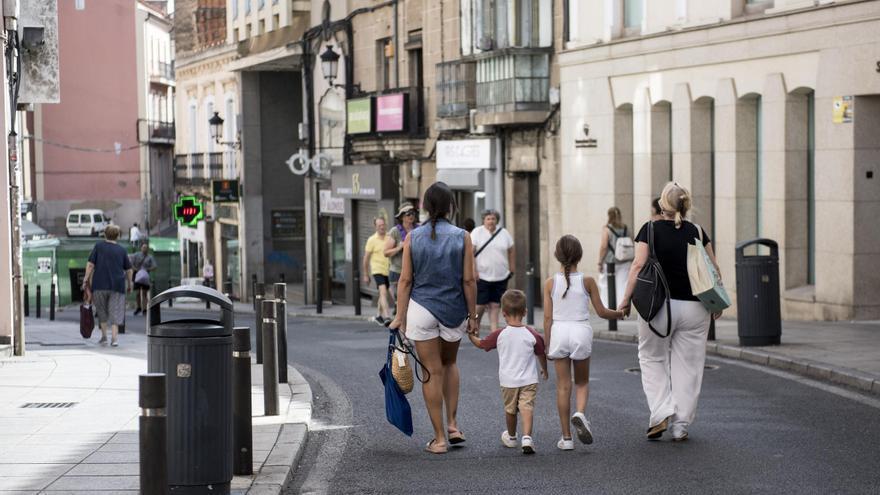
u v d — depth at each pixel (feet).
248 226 187.01
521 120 108.58
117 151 299.17
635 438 39.96
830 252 74.84
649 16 94.38
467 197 124.77
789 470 34.60
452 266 38.42
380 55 142.00
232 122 192.44
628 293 39.42
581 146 102.12
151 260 144.97
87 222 280.92
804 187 79.71
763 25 80.23
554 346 38.65
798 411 44.19
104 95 299.17
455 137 123.34
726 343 62.69
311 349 73.87
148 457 26.00
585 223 103.50
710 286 38.34
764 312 60.75
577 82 103.86
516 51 108.06
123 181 301.22
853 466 34.94
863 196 72.90
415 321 38.42
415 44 132.46
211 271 185.88
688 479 33.81
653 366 39.58
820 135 75.20
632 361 60.23
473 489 33.53
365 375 59.26
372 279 91.50
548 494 32.63
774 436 39.58
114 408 46.19
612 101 99.50
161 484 26.07
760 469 34.81
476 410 46.50
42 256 202.90
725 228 85.66
